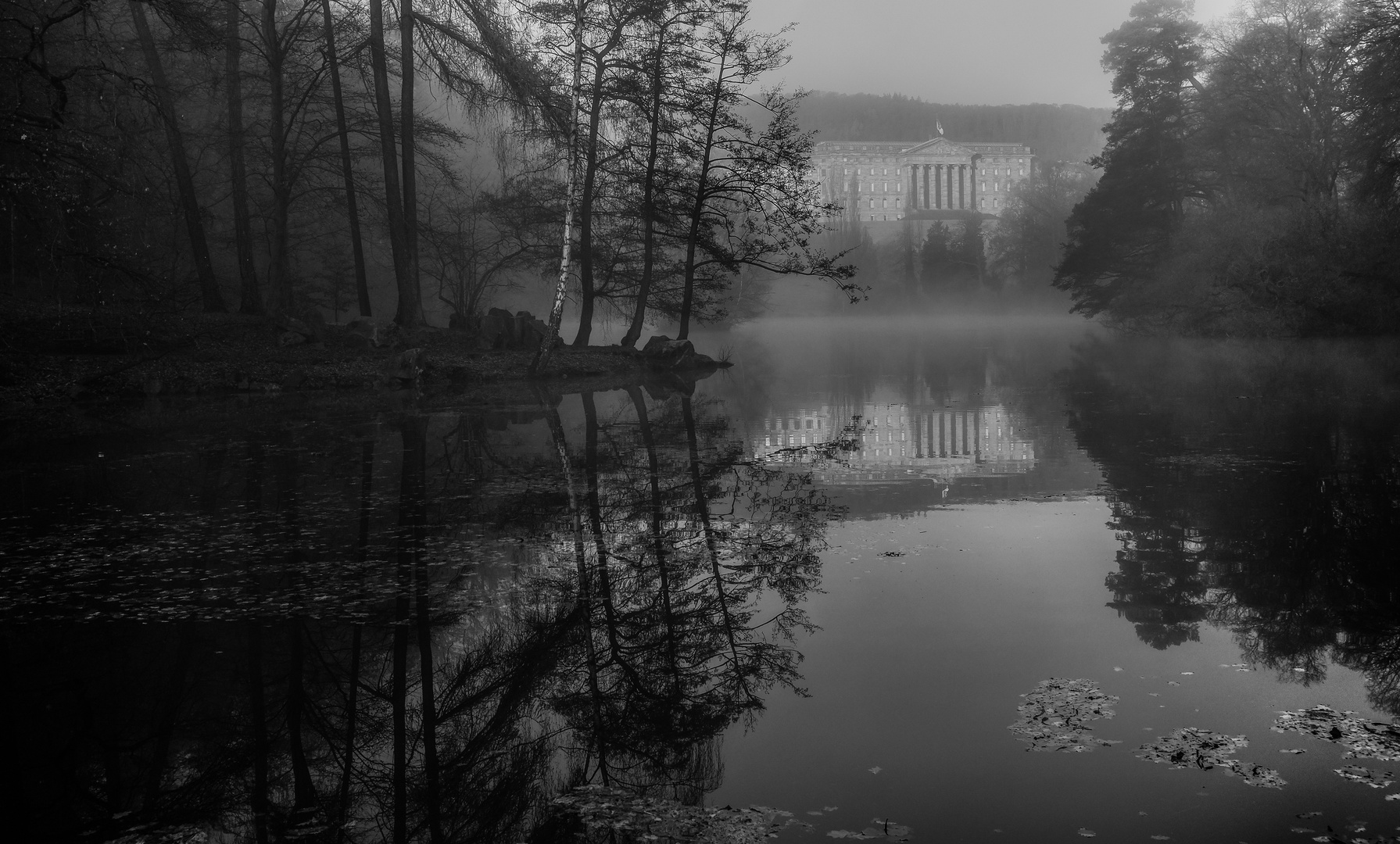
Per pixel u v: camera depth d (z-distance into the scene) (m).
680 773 3.55
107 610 5.54
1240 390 17.27
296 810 3.38
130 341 20.48
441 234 30.97
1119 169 47.81
